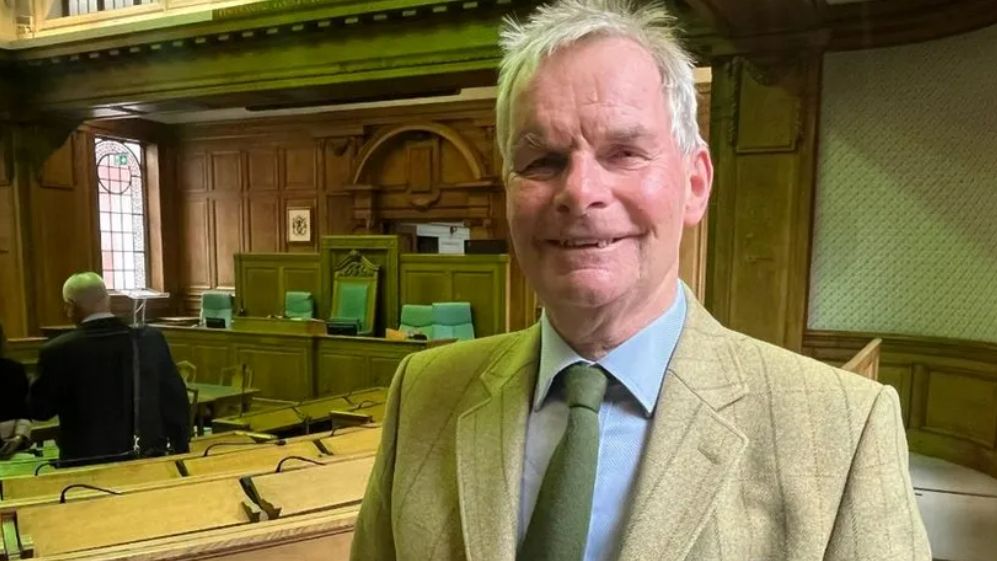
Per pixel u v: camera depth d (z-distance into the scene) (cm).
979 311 388
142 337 277
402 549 67
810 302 432
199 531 155
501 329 632
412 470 71
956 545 284
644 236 60
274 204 839
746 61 403
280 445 239
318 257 710
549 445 65
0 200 664
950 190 396
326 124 795
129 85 588
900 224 410
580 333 63
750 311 416
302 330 594
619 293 60
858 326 424
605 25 60
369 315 668
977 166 386
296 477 181
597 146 59
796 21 379
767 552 55
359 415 335
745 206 412
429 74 476
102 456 263
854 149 417
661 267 62
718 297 424
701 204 69
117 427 268
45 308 702
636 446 61
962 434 391
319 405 386
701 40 406
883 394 59
